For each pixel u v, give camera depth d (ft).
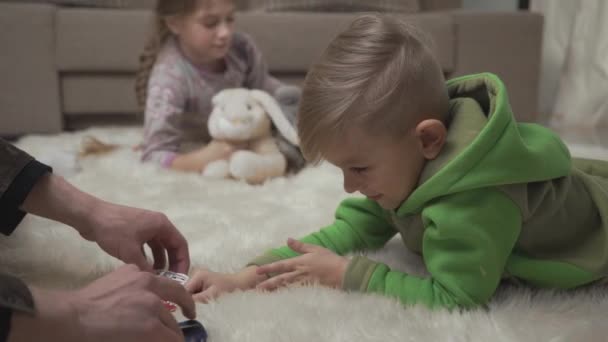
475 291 2.20
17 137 7.21
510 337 1.99
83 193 2.57
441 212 2.19
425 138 2.31
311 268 2.44
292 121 4.80
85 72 7.23
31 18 6.94
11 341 1.45
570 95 8.50
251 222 3.37
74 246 2.89
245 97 4.64
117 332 1.61
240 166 4.42
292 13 7.42
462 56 7.59
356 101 2.23
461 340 1.98
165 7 5.75
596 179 2.75
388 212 2.77
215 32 5.58
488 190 2.20
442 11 8.63
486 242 2.17
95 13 7.04
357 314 2.16
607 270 2.36
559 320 2.16
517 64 7.67
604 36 8.15
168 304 2.22
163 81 5.50
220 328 2.06
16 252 2.79
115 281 1.79
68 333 1.53
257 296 2.31
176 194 4.08
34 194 2.49
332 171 4.64
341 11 7.95
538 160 2.24
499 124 2.19
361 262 2.41
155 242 2.60
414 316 2.15
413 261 2.78
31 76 7.07
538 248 2.47
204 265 2.74
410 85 2.28
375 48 2.33
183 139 5.17
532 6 9.11
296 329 2.04
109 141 6.25
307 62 7.40
